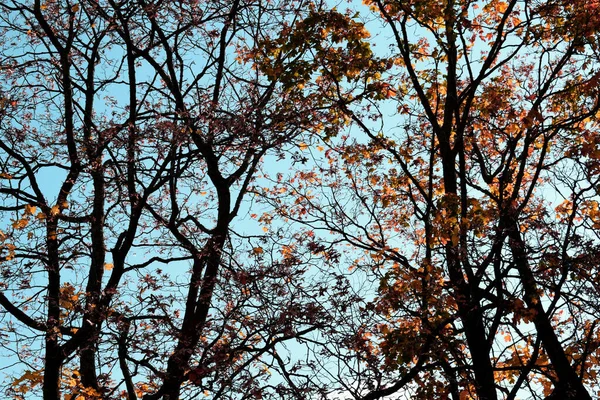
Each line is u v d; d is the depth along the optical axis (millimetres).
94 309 10805
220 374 10406
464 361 11359
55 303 11055
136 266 12500
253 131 12008
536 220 12016
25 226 11375
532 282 11602
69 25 13758
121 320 10648
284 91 12438
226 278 11195
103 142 12172
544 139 12695
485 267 11555
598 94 12484
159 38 13547
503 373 13078
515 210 12312
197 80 13453
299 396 10398
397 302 11055
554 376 12453
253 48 13141
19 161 12188
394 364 10766
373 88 12773
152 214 12648
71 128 12797
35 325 10766
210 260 11836
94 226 12383
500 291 11547
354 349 10773
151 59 13008
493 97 13602
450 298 11039
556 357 12000
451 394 11539
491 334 11273
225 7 13492
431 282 11109
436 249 11633
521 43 12719
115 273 11797
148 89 13484
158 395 10539
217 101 12445
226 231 12641
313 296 11156
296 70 12383
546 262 11711
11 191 11867
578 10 12477
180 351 10422
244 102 12461
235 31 13844
